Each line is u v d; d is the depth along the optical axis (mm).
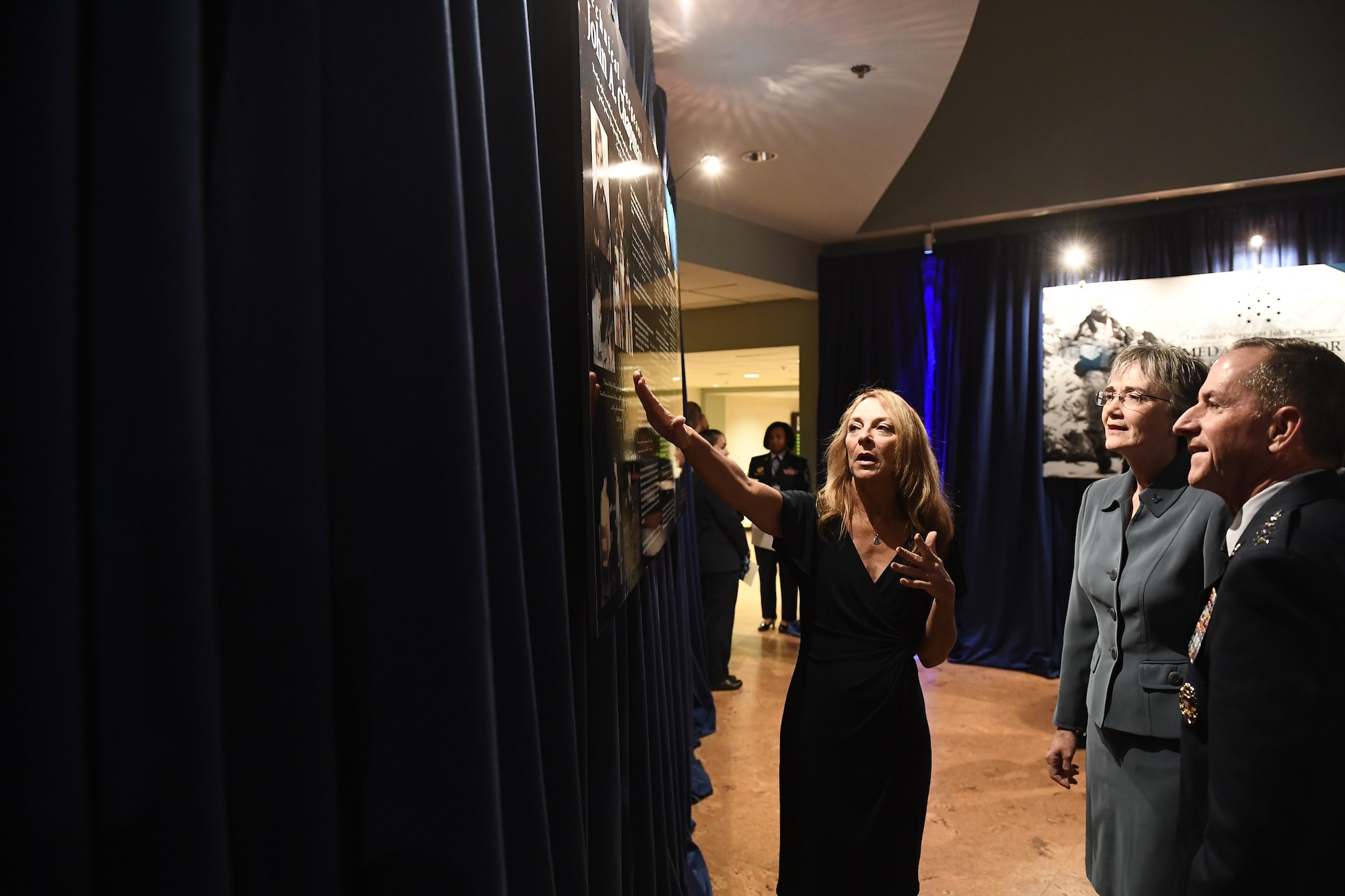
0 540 385
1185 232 4629
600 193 1170
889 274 5641
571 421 1113
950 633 1668
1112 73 4660
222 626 507
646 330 1729
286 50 539
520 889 730
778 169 4332
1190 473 1146
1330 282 4160
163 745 421
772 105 3498
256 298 520
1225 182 4336
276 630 514
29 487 383
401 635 586
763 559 5645
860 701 1657
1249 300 4348
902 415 1773
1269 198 4430
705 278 5371
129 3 426
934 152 5270
